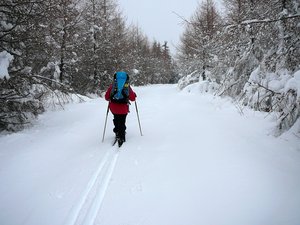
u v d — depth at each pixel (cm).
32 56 945
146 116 927
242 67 1034
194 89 1705
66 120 916
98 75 2247
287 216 305
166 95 1750
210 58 1881
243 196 354
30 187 430
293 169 426
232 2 1224
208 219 313
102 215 336
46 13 833
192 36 2086
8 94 781
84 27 1991
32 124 860
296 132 567
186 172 438
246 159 467
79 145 634
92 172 466
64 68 1755
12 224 334
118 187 406
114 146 605
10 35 805
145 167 473
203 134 635
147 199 367
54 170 491
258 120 745
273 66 798
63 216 341
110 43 2209
